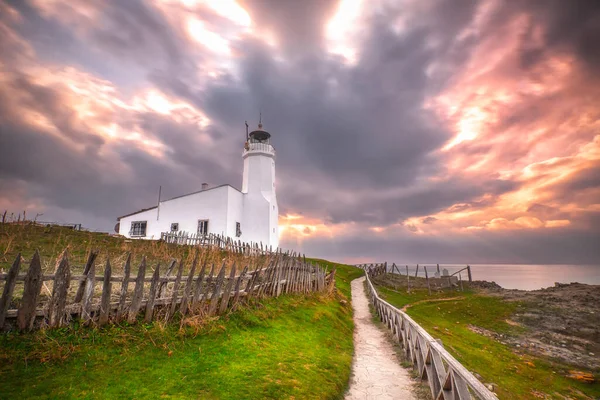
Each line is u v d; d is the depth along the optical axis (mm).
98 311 7285
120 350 6582
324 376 7766
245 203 35156
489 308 29719
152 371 6141
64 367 5656
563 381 15719
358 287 33281
